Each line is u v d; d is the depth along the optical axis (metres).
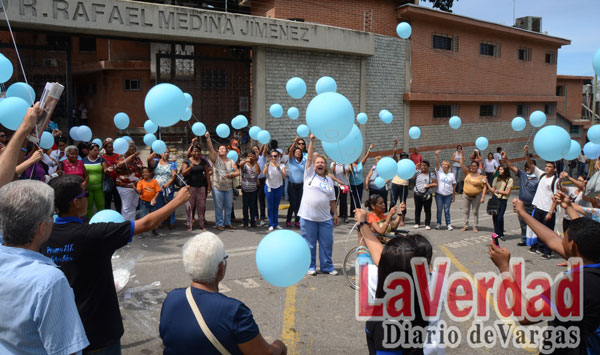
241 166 9.55
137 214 8.98
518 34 20.52
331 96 3.86
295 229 9.49
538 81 23.06
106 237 2.75
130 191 8.76
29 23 9.03
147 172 8.60
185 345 2.15
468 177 9.71
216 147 12.59
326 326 4.87
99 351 2.73
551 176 7.57
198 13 10.80
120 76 19.75
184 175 9.02
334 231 9.46
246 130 12.80
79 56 20.41
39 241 2.00
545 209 7.57
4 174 2.45
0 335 1.82
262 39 11.90
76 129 7.98
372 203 6.21
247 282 6.18
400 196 11.20
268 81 12.63
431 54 17.41
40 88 10.77
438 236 9.23
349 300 5.58
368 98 15.31
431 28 17.30
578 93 27.53
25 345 1.82
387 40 15.77
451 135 18.75
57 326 1.82
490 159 16.48
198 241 2.31
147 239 8.21
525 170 8.22
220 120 12.55
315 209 6.38
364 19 15.41
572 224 2.60
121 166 8.64
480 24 18.44
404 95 16.48
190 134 13.19
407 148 16.92
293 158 9.56
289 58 13.02
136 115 20.00
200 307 2.19
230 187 9.31
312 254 6.50
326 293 5.82
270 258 2.71
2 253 1.88
